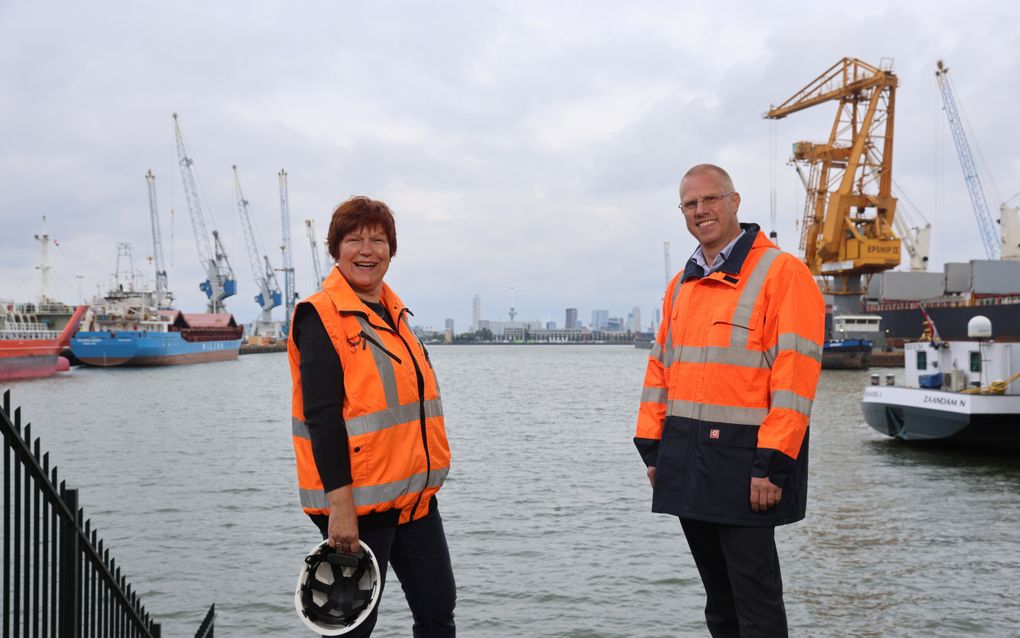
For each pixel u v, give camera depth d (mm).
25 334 61250
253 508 14031
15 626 2773
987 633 7938
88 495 15289
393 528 3189
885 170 71125
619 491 15570
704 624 8297
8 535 2746
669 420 3725
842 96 71500
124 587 4148
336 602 2975
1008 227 72688
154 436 25406
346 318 3111
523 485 16297
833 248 73125
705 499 3537
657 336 4082
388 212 3322
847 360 69500
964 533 11891
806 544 11281
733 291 3617
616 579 9734
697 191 3715
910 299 81438
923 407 20000
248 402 39688
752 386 3533
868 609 8625
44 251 72188
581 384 61906
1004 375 18969
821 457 19875
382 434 3084
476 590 9383
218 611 8836
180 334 82938
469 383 63688
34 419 30828
